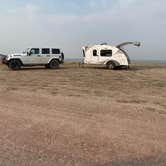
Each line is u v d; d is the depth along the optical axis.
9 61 29.59
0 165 5.26
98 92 15.04
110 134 7.07
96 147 6.18
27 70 29.27
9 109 9.98
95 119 8.61
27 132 7.22
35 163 5.35
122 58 32.12
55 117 8.81
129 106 10.70
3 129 7.48
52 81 20.06
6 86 16.75
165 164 5.34
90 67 34.34
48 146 6.23
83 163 5.36
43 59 30.75
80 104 10.98
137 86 18.23
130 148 6.12
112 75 25.28
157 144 6.39
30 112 9.51
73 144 6.35
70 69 30.73
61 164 5.30
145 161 5.46
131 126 7.84
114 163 5.37
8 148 6.12
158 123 8.20
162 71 30.92
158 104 11.66
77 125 7.87
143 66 38.81
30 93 13.93
